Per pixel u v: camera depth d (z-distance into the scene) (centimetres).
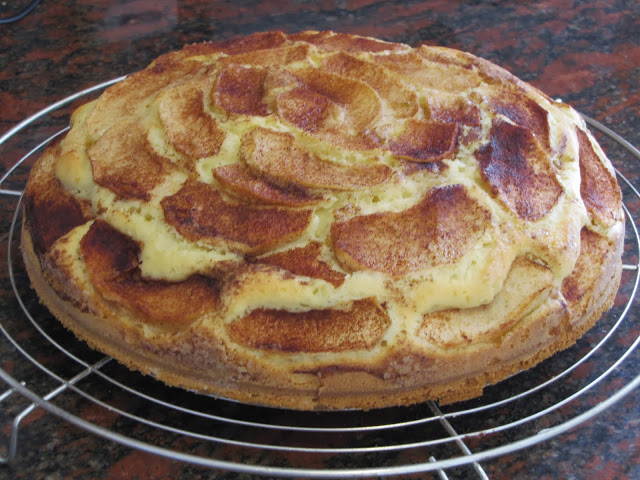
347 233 30
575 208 32
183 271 30
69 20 59
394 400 31
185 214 31
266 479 29
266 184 31
